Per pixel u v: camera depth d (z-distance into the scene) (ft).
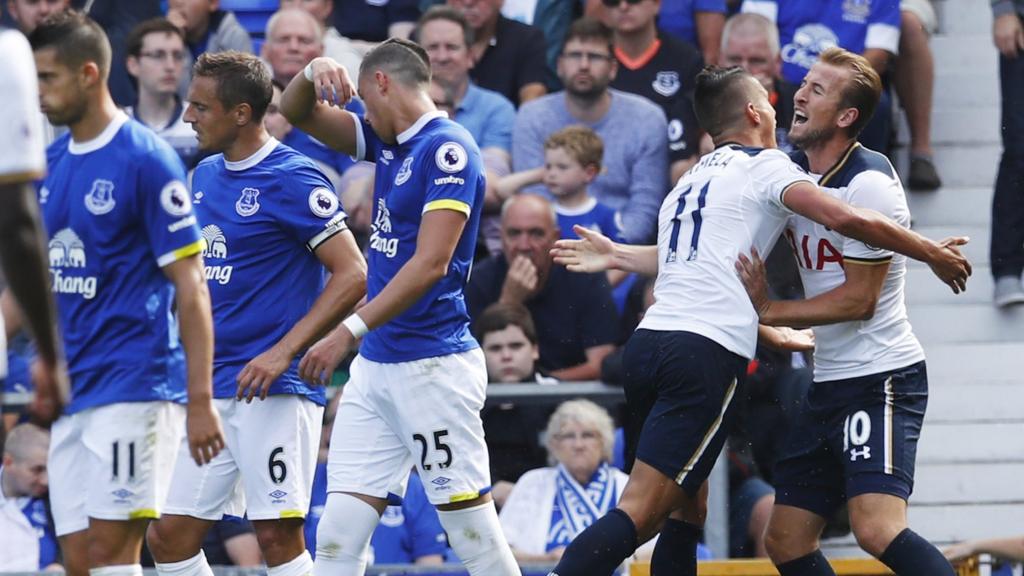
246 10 105.50
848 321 58.65
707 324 58.54
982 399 94.38
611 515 57.82
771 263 76.84
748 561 70.59
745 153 60.29
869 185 58.85
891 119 102.53
